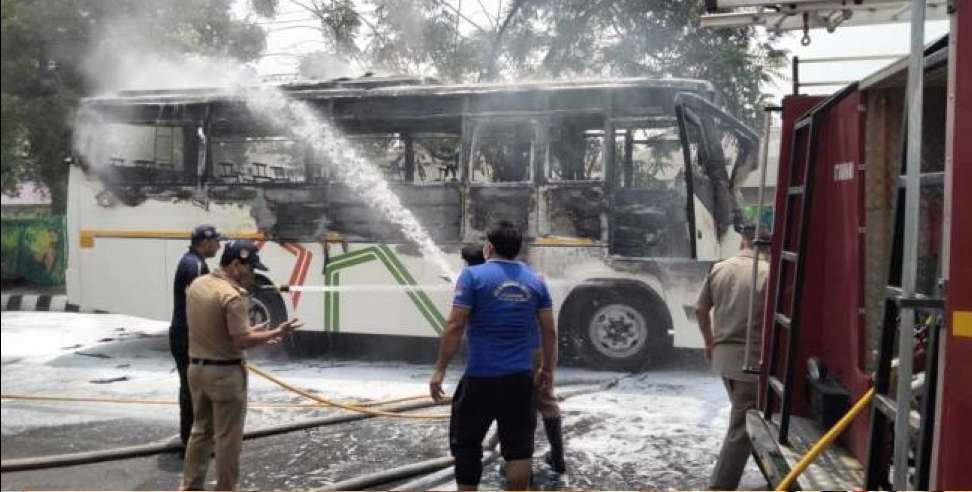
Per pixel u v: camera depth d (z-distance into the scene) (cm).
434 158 886
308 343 984
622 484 484
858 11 417
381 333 888
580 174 845
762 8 429
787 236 436
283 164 924
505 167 860
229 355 429
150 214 952
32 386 788
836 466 359
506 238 426
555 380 786
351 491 473
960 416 246
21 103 752
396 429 618
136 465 529
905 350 255
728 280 464
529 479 460
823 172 420
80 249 972
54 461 520
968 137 248
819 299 423
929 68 292
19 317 1358
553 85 844
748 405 452
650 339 826
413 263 880
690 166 802
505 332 410
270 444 580
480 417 412
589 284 831
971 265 246
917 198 254
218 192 934
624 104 828
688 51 1180
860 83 366
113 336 1141
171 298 945
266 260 921
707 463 523
